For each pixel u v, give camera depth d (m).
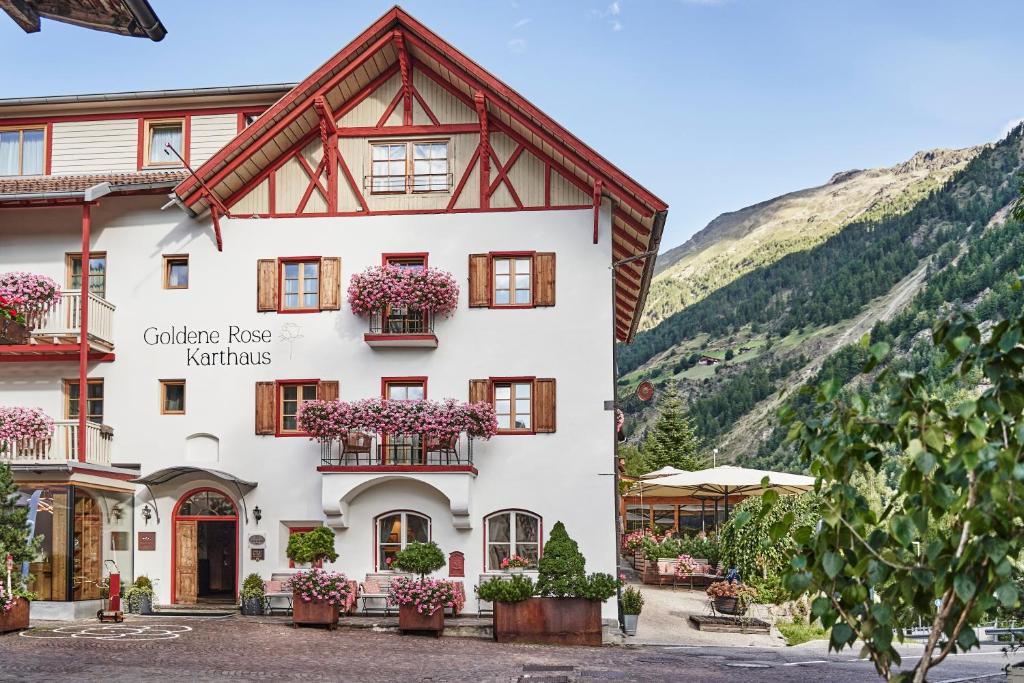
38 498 19.28
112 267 22.33
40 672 12.97
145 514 21.69
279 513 21.38
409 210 21.86
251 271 22.08
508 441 21.02
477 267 21.55
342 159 22.12
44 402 22.19
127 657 14.47
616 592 19.69
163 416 21.84
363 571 20.88
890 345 4.38
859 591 4.34
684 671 14.62
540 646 17.70
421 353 21.48
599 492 20.77
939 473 4.28
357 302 21.19
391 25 21.19
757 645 19.03
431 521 20.89
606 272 21.34
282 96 22.98
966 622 4.15
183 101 23.50
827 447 4.38
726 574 26.09
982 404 4.14
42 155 23.91
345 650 15.91
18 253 22.70
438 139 21.98
